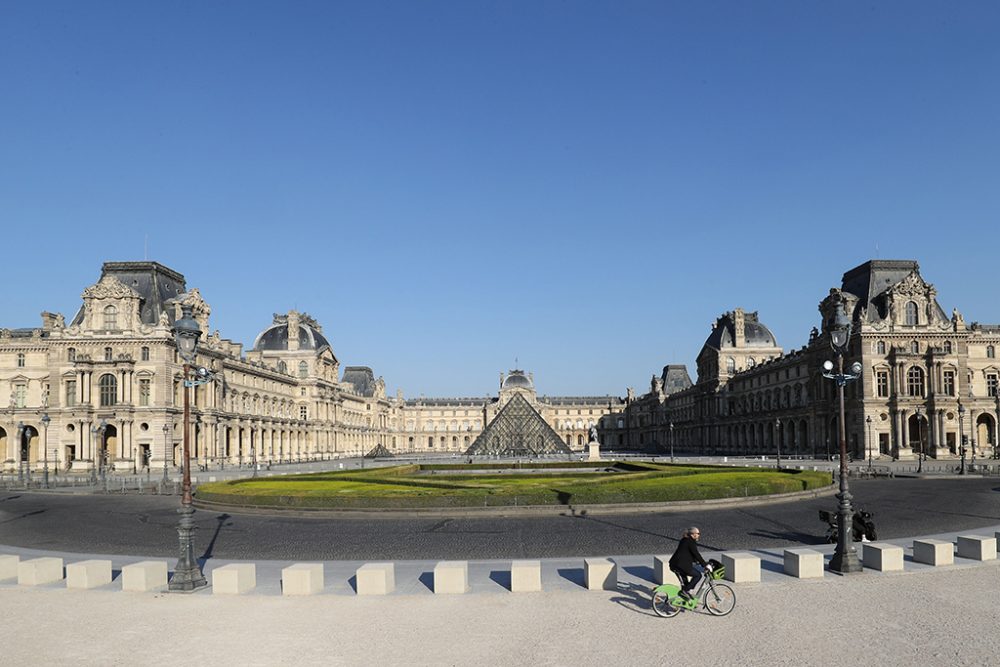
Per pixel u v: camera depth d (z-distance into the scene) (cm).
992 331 14138
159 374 12519
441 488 6284
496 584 3019
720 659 2050
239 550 3994
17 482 9706
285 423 18238
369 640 2270
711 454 19888
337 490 6147
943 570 3139
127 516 5631
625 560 3472
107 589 3028
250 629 2411
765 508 5419
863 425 13138
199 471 12488
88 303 12731
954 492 6619
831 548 3762
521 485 6347
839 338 3281
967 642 2169
